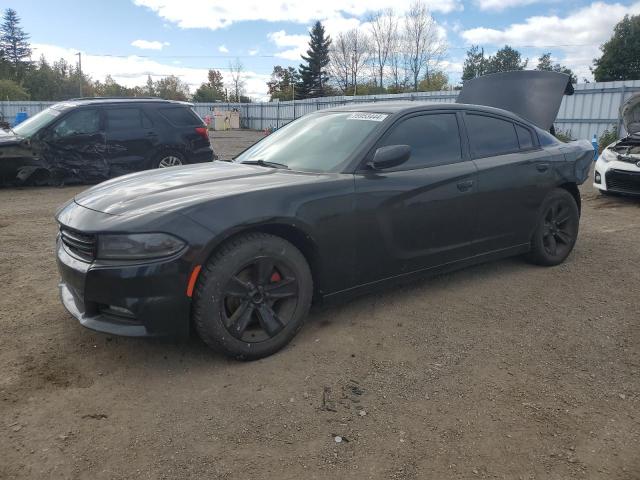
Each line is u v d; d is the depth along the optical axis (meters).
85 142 9.24
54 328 3.56
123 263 2.79
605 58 38.62
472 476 2.23
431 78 57.94
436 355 3.26
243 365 3.10
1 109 36.91
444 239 4.01
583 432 2.53
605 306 4.05
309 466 2.28
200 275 2.90
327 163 3.67
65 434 2.46
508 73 6.43
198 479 2.19
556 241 5.05
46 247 5.59
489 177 4.22
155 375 2.98
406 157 3.51
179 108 10.19
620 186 8.38
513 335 3.55
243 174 3.58
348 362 3.16
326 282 3.42
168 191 3.21
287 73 84.12
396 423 2.58
